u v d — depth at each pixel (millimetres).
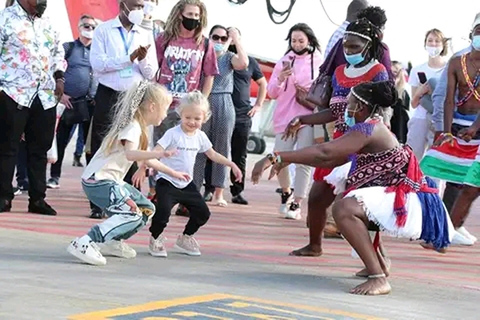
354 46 9445
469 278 9523
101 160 9023
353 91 8398
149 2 12234
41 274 8148
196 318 6766
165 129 12969
